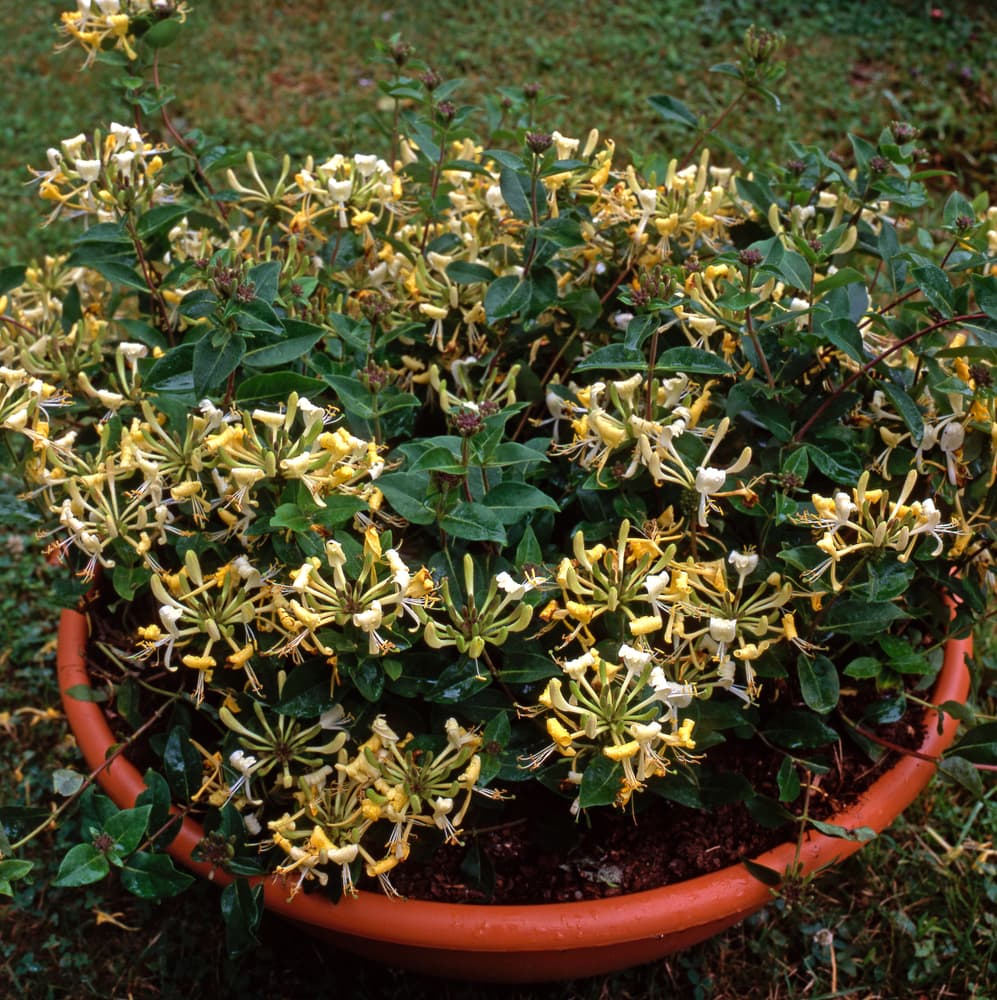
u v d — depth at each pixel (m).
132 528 2.01
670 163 2.30
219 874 2.08
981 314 1.85
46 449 2.01
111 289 2.85
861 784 2.32
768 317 2.15
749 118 5.19
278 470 1.81
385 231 2.62
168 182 2.58
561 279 2.52
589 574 1.91
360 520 1.99
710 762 2.35
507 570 1.96
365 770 1.88
